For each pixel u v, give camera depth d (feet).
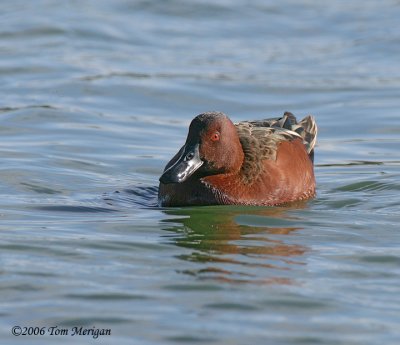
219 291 40.88
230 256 45.75
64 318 38.01
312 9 116.16
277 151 56.80
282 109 82.99
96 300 39.81
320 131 76.79
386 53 100.17
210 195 55.26
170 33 107.34
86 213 53.72
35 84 87.81
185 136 74.59
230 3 116.78
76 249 46.42
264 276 42.91
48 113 78.84
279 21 112.16
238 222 51.93
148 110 82.17
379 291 41.37
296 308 39.24
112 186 60.59
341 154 70.08
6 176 60.85
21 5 113.19
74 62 94.84
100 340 36.17
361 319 38.29
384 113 80.69
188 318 38.09
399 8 115.96
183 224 51.49
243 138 56.59
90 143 70.90
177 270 43.50
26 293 40.55
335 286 41.86
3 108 80.02
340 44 103.91
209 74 92.38
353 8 116.47
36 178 60.85
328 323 37.83
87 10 112.27
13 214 52.95
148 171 64.75
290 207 55.67
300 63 97.09
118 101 84.02
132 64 95.35
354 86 88.99
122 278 42.42
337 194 59.26
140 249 46.68
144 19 111.24
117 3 115.44
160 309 38.93
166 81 89.56
